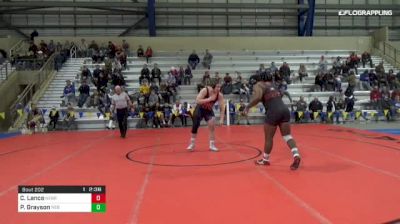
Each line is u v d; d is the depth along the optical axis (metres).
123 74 22.95
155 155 8.94
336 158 8.02
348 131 14.22
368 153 8.70
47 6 26.02
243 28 28.66
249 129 15.77
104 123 18.61
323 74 22.11
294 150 6.83
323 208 4.54
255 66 24.80
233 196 5.16
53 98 20.58
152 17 26.52
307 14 27.45
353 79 21.25
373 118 19.81
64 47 24.72
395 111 19.77
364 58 24.94
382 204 4.67
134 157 8.73
